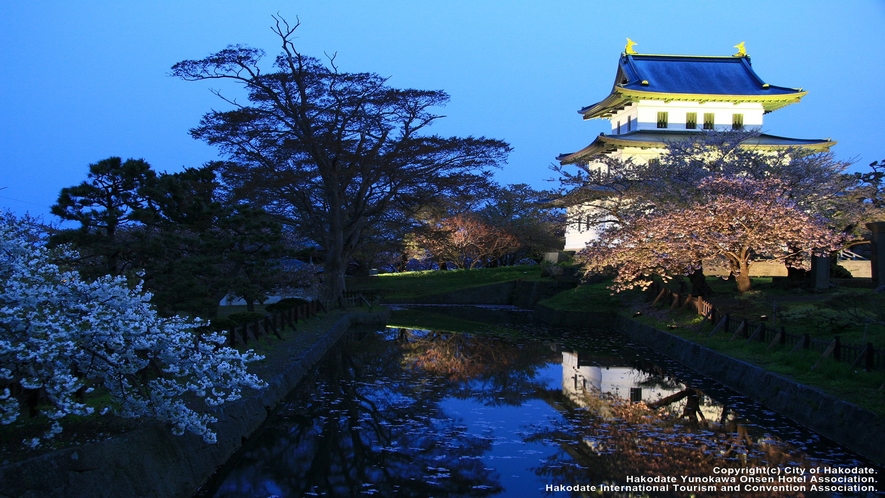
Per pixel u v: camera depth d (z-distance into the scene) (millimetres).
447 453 12406
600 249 29953
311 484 10961
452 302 50438
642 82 51750
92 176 17234
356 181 38500
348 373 20672
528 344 27844
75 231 16609
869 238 26188
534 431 13797
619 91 50438
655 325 26344
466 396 17453
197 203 20078
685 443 12805
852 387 13180
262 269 22297
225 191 33594
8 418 7316
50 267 8742
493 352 25641
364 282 57188
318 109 32812
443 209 40531
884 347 15570
